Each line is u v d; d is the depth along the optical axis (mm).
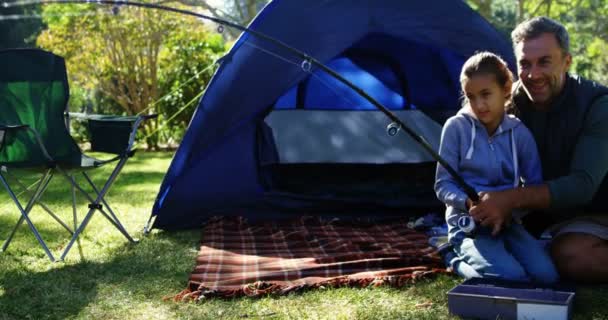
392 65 5035
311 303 2596
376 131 5281
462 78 2797
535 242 2701
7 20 16500
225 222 4039
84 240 3795
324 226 3996
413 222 4027
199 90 10344
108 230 4066
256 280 2867
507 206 2586
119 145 3633
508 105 2873
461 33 4137
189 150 4066
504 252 2660
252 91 4020
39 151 3531
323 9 4078
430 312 2443
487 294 2441
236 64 4031
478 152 2834
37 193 3486
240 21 12234
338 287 2771
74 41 10680
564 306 2217
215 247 3494
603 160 2570
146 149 10273
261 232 3855
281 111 5305
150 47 10367
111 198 5355
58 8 11555
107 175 6938
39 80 3658
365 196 4301
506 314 2311
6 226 4270
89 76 11070
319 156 5176
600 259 2605
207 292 2684
